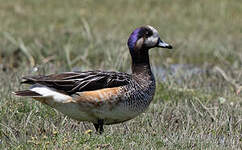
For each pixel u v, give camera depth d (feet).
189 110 48.70
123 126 44.14
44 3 106.22
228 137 42.63
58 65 69.62
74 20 95.30
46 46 77.25
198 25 96.37
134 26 92.89
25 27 89.15
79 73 39.27
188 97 54.34
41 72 59.21
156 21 96.73
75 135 38.32
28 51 73.51
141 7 106.32
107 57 70.54
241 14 103.76
